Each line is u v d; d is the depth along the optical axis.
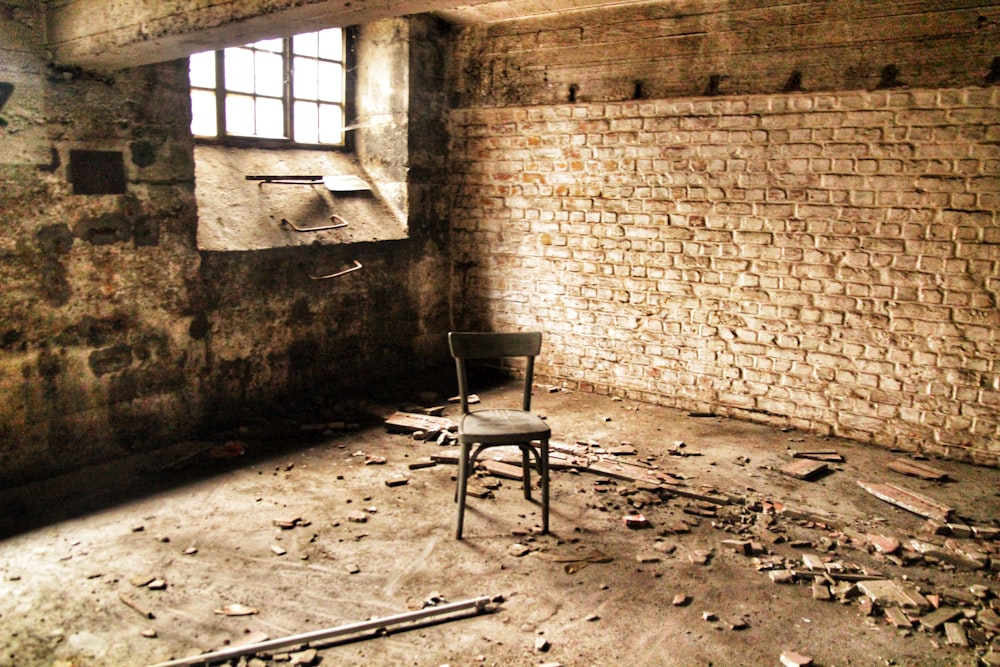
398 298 6.19
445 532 3.55
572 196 5.94
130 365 4.33
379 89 6.07
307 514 3.71
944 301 4.60
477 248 6.49
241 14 3.04
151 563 3.19
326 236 5.45
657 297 5.66
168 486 4.02
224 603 2.89
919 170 4.58
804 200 4.98
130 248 4.25
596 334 5.99
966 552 3.38
